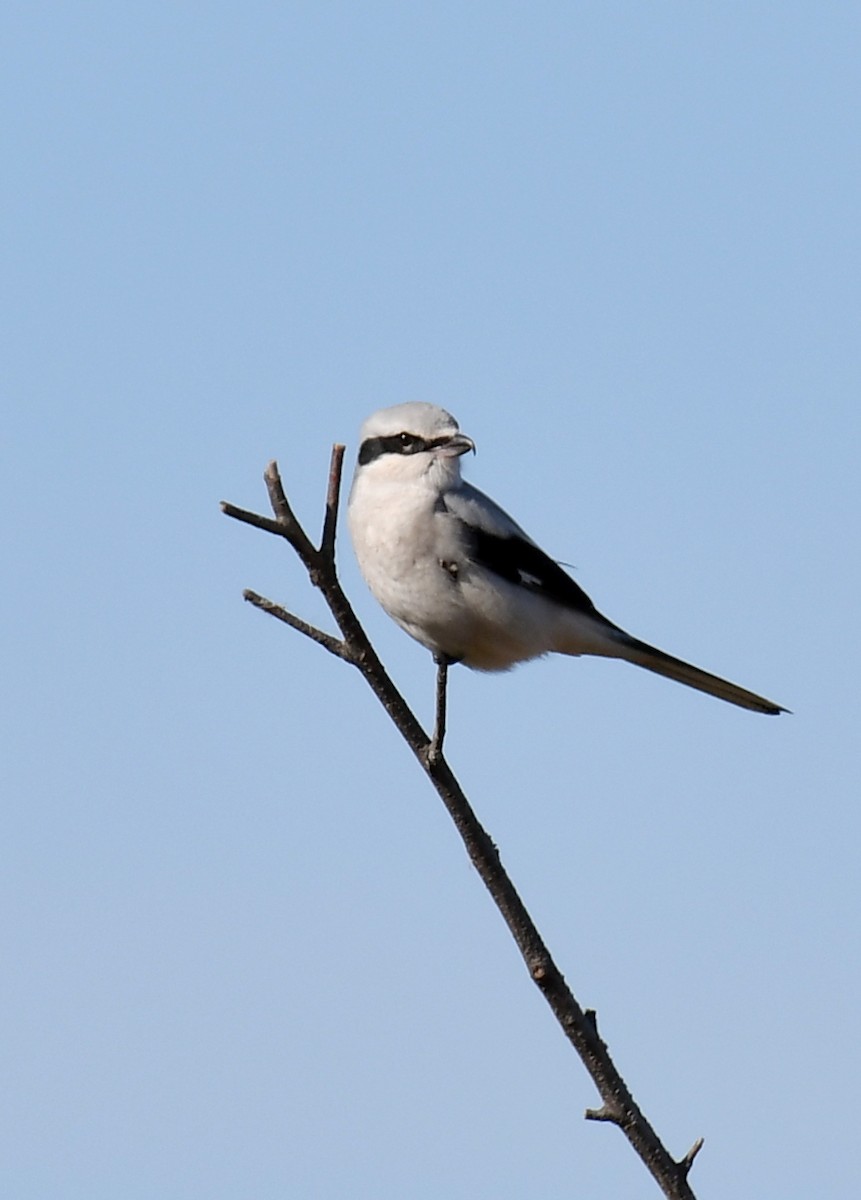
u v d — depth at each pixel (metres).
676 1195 7.06
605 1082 7.24
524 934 7.52
